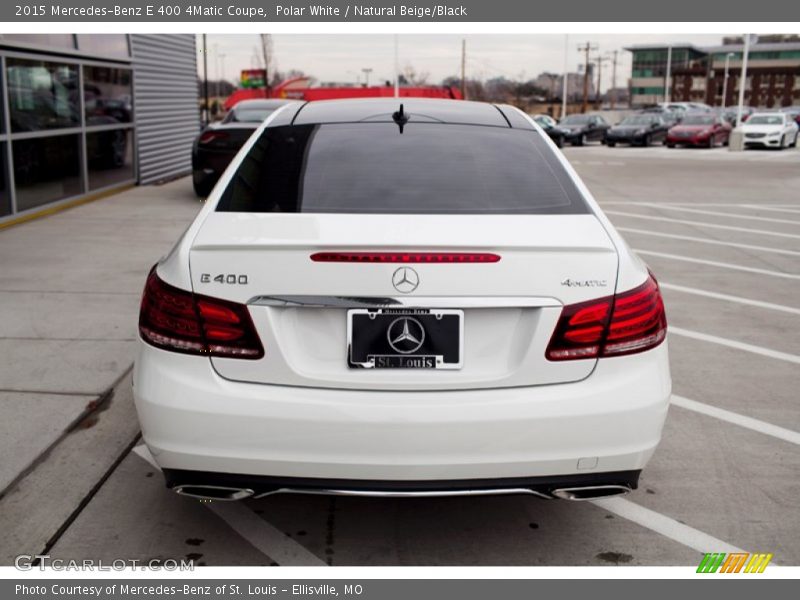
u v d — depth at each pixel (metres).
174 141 15.86
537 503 3.21
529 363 2.41
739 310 6.25
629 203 13.21
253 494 2.46
